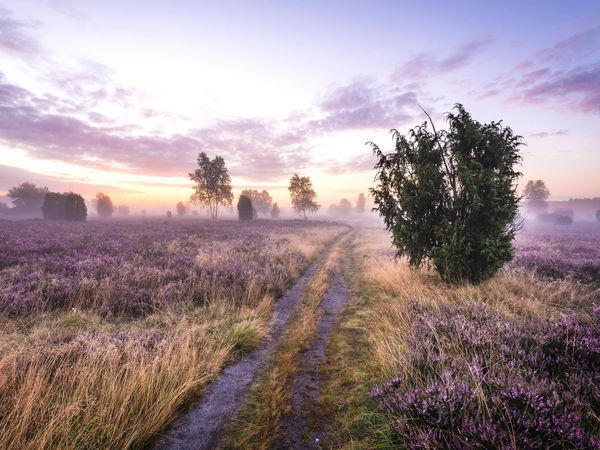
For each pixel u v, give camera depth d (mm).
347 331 6059
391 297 7867
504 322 4828
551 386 3053
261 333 5770
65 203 44594
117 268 9805
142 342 4891
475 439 2461
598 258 12406
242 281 9094
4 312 6020
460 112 7594
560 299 6750
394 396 3268
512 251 7320
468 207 7547
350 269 13578
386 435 2963
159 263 11367
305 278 11391
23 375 3701
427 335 4695
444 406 2830
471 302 6020
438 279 8703
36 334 5234
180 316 6668
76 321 6078
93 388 3543
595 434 2541
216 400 3855
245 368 4707
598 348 3611
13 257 11172
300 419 3453
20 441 2770
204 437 3203
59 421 2928
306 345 5438
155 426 3162
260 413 3586
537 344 4117
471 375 3307
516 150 7355
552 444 2334
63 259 11164
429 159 7980
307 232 29047
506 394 2867
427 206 7867
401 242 8328
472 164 7215
